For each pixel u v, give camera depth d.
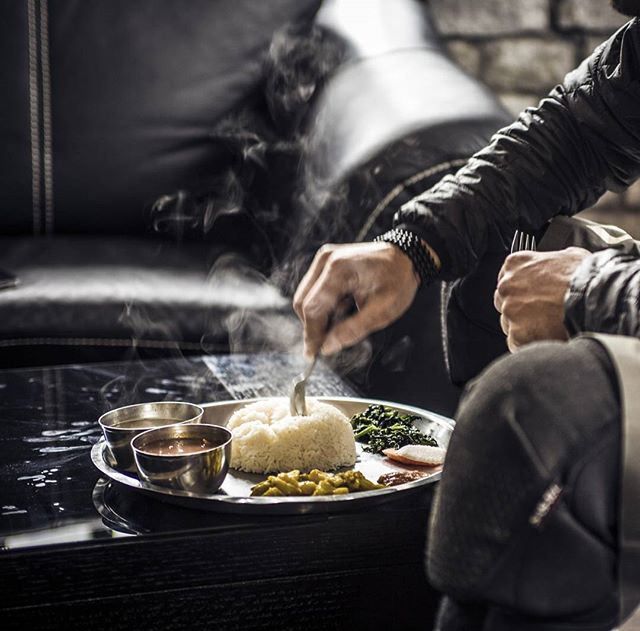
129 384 1.47
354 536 0.97
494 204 1.38
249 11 2.35
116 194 2.29
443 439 1.19
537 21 3.18
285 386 1.46
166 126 2.30
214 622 0.95
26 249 2.11
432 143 1.84
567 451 0.71
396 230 1.36
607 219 3.27
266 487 1.00
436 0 3.15
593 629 0.76
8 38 2.24
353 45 2.33
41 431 1.26
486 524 0.72
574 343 0.78
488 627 0.75
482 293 1.42
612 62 1.36
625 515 0.73
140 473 1.00
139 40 2.30
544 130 1.41
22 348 1.81
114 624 0.93
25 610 0.91
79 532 0.93
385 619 0.99
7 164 2.24
